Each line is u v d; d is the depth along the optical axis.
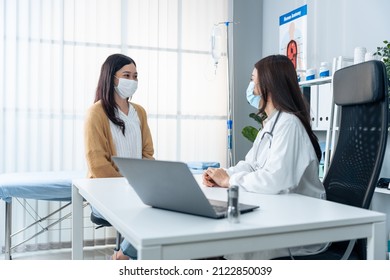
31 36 3.04
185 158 3.54
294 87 1.36
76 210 1.61
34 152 3.06
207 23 3.61
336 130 2.60
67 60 3.14
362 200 1.18
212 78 3.63
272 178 1.20
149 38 3.39
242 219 0.88
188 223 0.84
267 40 3.90
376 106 1.25
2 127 2.97
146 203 1.02
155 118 3.41
